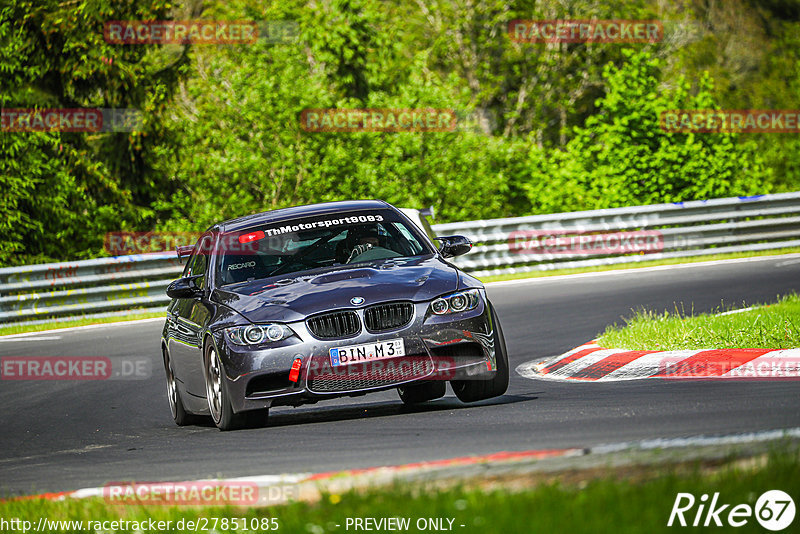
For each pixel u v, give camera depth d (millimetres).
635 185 93062
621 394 26797
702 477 13875
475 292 26562
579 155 97938
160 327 57156
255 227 30656
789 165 139750
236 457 22266
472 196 109312
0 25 95188
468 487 14961
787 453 14523
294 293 26344
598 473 14953
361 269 27484
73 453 27172
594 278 63875
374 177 102438
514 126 149750
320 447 22203
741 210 73688
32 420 34688
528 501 13344
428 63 146000
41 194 94938
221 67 104312
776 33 178625
